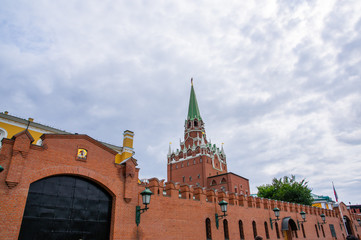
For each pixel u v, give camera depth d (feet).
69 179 47.26
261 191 204.23
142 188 56.54
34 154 42.70
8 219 37.32
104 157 52.16
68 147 47.37
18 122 84.07
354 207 301.22
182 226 61.87
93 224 48.14
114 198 51.52
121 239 49.14
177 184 65.00
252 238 84.48
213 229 70.74
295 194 171.22
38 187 43.04
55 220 43.55
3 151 39.47
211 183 233.96
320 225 131.54
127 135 108.06
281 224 103.45
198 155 251.19
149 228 54.54
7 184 38.42
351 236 43.01
